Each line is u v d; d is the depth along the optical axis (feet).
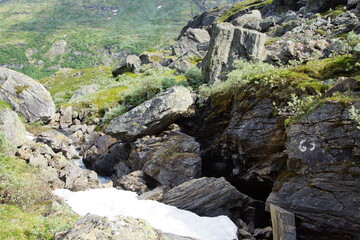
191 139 56.44
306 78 42.55
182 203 42.39
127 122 63.67
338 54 52.85
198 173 50.26
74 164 59.16
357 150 27.81
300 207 30.35
